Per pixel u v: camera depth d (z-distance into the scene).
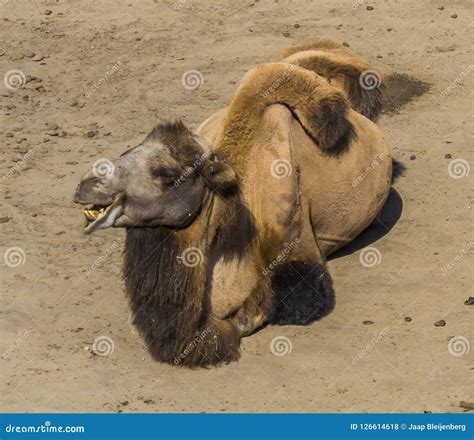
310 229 16.00
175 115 23.03
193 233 14.51
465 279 16.67
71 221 18.81
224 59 25.89
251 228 14.95
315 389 14.04
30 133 22.53
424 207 18.98
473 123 22.30
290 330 15.41
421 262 17.20
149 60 26.00
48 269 17.16
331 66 17.94
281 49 26.31
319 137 16.09
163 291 14.47
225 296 14.84
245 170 15.12
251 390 14.05
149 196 14.14
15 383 14.24
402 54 25.91
